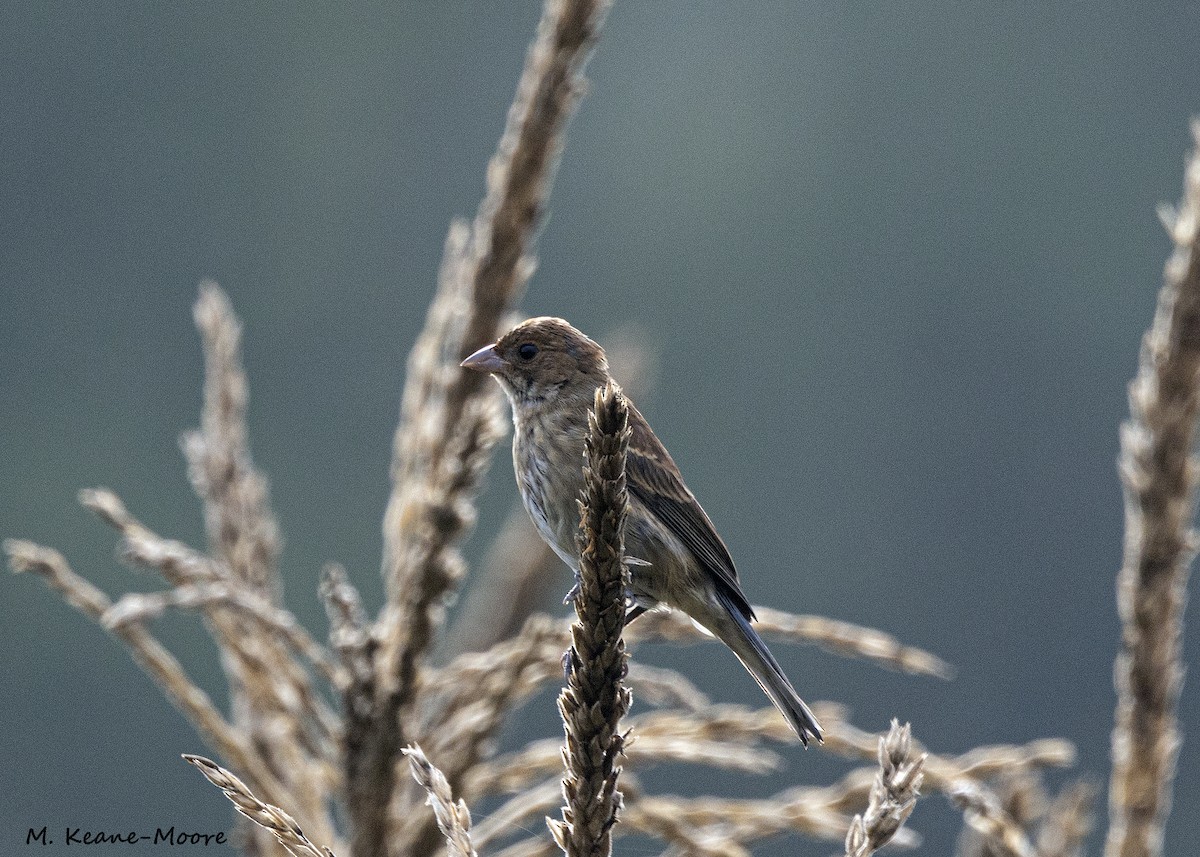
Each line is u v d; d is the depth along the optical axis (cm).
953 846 1350
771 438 2195
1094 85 2558
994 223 2466
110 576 1908
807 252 2519
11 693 1580
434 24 2597
